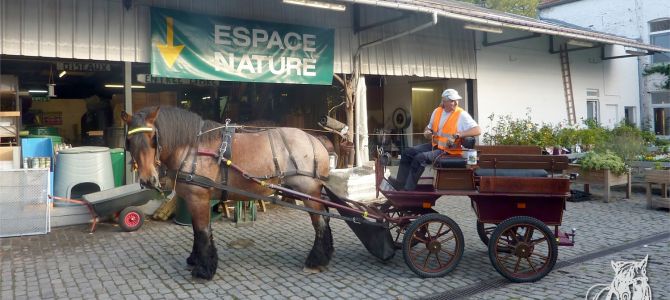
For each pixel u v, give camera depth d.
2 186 6.71
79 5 7.50
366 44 10.24
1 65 10.03
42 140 7.86
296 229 7.35
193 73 8.38
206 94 11.81
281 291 4.79
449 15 9.09
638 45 13.98
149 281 5.07
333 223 7.74
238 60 8.81
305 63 9.56
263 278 5.17
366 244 5.51
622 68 17.59
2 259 5.80
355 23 10.23
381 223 5.41
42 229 6.94
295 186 5.29
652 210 8.89
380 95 15.81
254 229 7.34
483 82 12.88
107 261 5.74
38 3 7.20
